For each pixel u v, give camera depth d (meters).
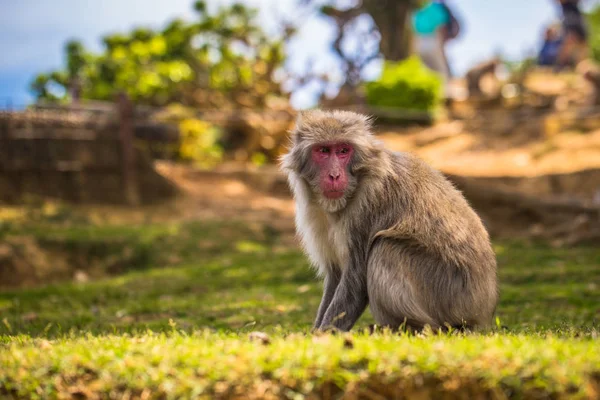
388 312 5.72
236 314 8.51
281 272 11.44
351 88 25.81
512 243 13.24
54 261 13.02
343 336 4.97
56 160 15.36
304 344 4.72
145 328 7.69
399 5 27.73
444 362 4.39
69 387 4.62
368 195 5.84
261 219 15.63
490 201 14.71
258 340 5.10
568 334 5.52
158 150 19.50
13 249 12.77
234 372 4.46
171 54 23.11
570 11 29.66
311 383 4.40
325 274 6.32
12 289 11.83
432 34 28.50
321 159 5.88
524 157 19.55
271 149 20.97
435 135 22.25
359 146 5.82
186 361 4.63
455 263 5.84
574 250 12.38
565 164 18.38
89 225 14.58
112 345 5.09
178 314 8.74
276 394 4.41
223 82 23.03
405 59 28.03
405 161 6.11
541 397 4.27
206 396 4.42
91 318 8.61
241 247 13.91
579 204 14.65
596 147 19.12
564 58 29.34
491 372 4.31
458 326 5.91
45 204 15.04
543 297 9.01
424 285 5.78
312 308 8.74
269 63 24.30
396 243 5.76
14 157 15.01
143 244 13.65
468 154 20.69
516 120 22.12
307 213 6.12
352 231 5.87
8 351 5.10
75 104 18.14
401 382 4.38
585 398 4.20
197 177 18.44
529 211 14.59
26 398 4.67
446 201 6.02
